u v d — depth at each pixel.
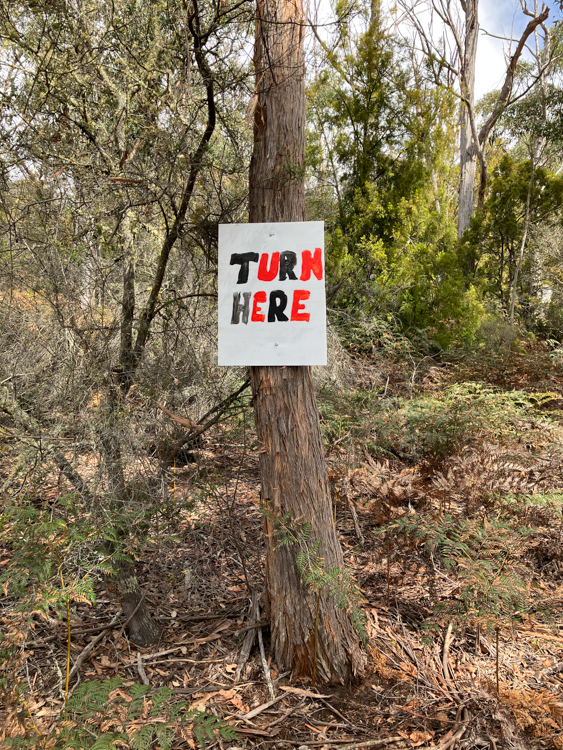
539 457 3.27
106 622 2.61
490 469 2.85
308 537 2.15
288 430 2.17
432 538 2.33
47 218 2.44
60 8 2.26
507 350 6.30
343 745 1.89
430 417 3.53
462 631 2.45
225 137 2.37
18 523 1.98
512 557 2.40
